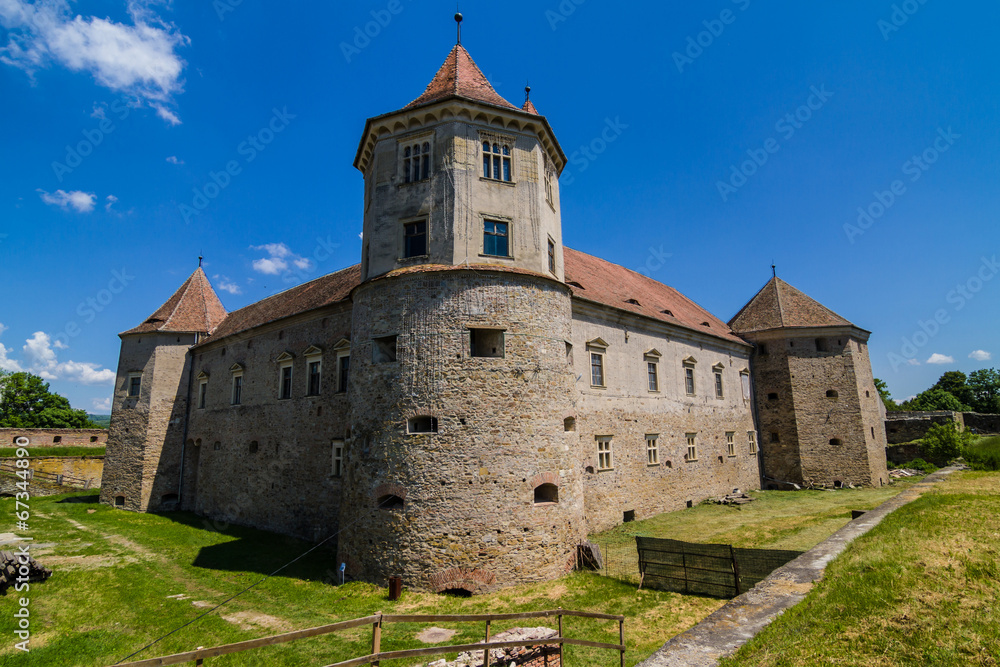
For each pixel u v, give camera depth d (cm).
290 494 2642
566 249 3362
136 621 1455
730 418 3688
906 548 1151
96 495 4009
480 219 1945
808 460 3806
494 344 2009
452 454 1722
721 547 1529
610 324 2764
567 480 1889
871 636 771
